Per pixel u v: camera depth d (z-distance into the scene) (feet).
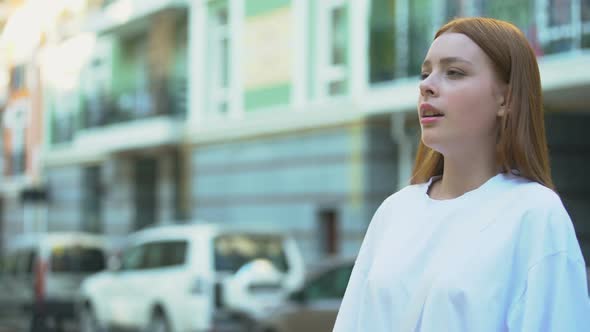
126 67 72.69
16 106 94.32
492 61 6.15
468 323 5.64
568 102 39.04
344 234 48.73
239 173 57.82
